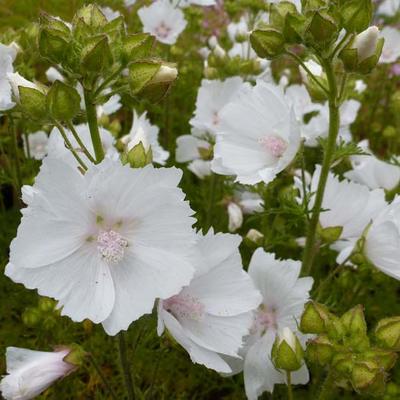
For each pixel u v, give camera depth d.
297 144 0.24
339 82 0.26
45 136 0.43
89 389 0.32
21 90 0.20
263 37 0.22
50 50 0.19
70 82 0.22
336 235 0.27
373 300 0.35
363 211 0.27
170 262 0.19
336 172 0.44
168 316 0.19
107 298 0.19
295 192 0.31
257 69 0.42
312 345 0.20
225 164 0.27
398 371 0.32
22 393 0.21
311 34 0.21
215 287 0.22
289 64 0.60
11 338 0.34
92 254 0.19
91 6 0.20
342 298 0.33
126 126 0.50
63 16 0.47
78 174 0.18
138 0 0.57
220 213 0.42
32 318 0.28
